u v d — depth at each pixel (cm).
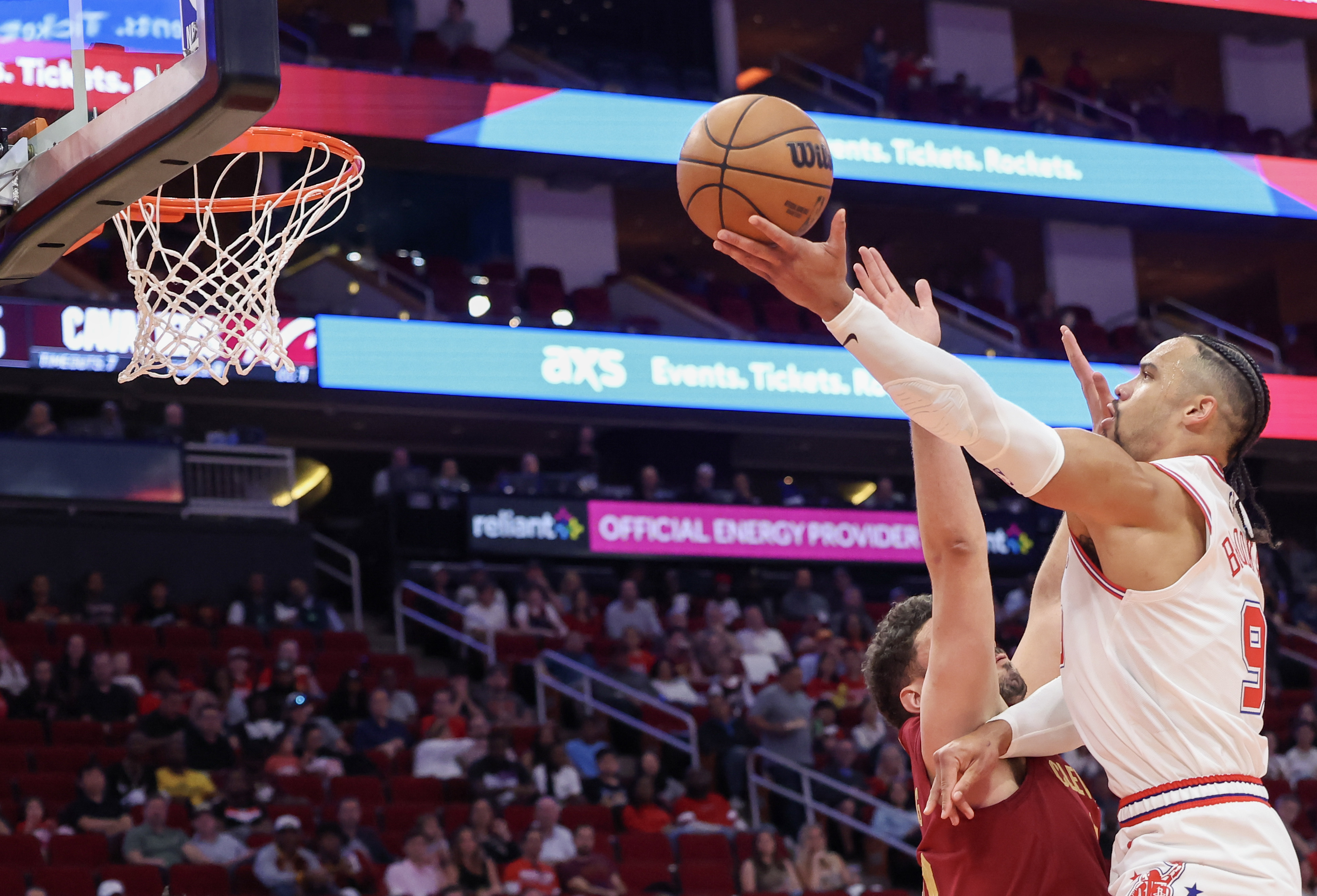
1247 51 2411
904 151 1859
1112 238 2244
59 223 395
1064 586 234
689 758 1237
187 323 478
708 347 1756
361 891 941
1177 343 238
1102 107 2180
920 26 2384
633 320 1789
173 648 1283
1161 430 233
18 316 1452
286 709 1127
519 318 1683
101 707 1121
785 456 2033
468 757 1121
